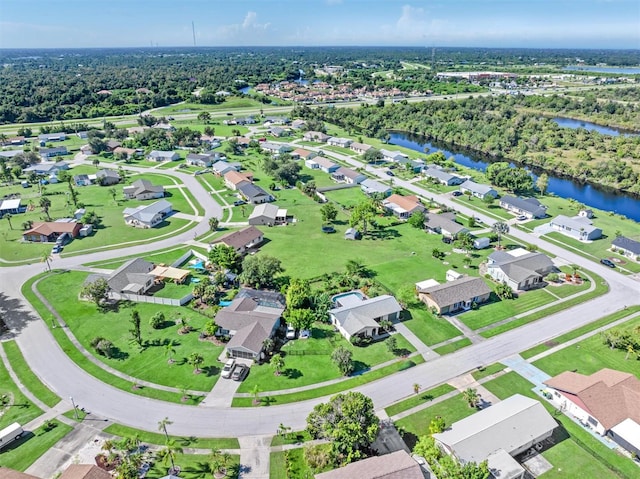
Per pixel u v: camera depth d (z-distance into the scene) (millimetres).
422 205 139500
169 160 196250
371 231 124750
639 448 53688
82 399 63281
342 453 52688
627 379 63219
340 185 166250
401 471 47906
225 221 131000
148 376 67875
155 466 52719
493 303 88812
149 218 126750
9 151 198750
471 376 68312
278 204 145625
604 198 159250
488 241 114438
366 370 69562
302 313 76312
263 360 71500
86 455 54125
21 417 60031
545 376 68438
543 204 145250
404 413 61000
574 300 89875
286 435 57156
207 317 83250
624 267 103500
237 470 52188
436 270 101938
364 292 91500
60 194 154750
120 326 80375
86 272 100062
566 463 53531
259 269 91938
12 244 114812
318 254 109188
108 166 189250
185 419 59875
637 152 194500
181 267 103438
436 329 80188
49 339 76562
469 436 53531
